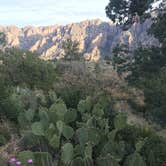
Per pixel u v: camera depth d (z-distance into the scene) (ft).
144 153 22.72
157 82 50.57
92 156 22.65
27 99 31.12
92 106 29.07
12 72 41.29
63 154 20.49
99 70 67.46
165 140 25.35
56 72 52.13
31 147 23.53
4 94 30.37
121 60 71.36
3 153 22.06
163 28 69.41
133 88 60.34
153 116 46.32
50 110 25.08
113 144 22.08
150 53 70.33
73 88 35.60
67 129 23.44
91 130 22.81
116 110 29.48
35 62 45.29
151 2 73.26
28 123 25.55
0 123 26.73
